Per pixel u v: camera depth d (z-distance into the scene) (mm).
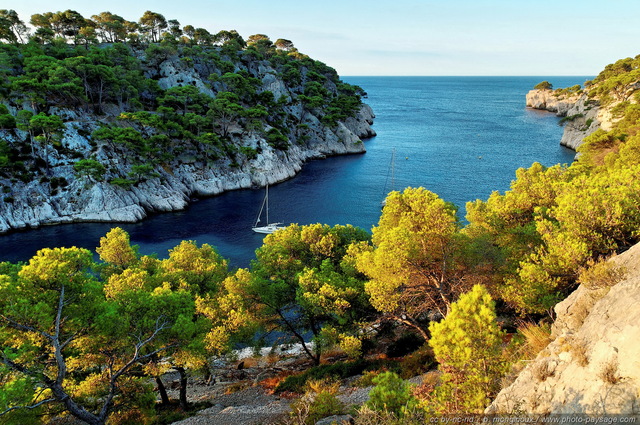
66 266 17266
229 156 95438
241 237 63250
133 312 19031
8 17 98500
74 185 70000
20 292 15984
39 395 16625
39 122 64625
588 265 16531
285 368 30422
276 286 27188
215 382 29703
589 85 184125
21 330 16125
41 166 69688
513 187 30531
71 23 115125
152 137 79938
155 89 98688
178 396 27641
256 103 119562
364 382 20953
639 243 14102
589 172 36156
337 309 24078
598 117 110875
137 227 67812
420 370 19938
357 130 152250
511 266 21781
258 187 94125
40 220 65875
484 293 11781
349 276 27859
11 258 53469
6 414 14297
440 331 11844
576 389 8148
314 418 15539
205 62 126250
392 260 20406
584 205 18594
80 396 18312
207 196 87000
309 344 36625
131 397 19828
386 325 31094
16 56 85562
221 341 21453
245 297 26016
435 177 93188
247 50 143125
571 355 9000
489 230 25938
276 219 71125
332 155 129375
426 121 192500
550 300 17828
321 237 32250
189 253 29172
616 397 7172
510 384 10594
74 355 18531
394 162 112000
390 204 25750
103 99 92250
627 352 7523
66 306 17031
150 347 19672
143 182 76500
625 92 106188
